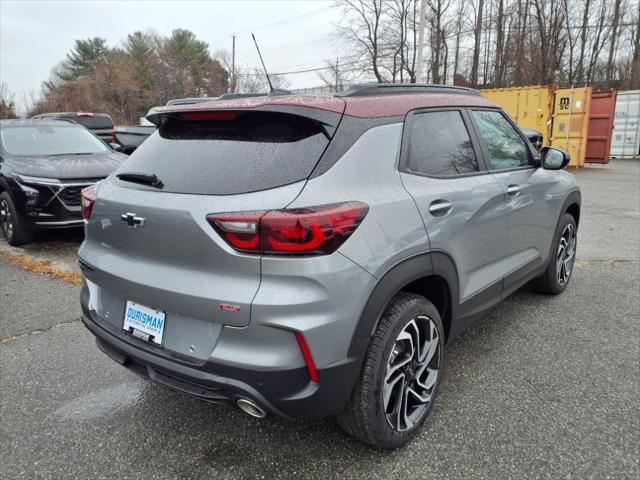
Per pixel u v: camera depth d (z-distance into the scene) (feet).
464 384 10.08
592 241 21.91
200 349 6.93
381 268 7.09
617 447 8.09
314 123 7.12
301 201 6.47
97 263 8.23
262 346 6.47
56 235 23.54
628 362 10.92
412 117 8.64
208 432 8.69
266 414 6.79
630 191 37.50
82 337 12.50
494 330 12.66
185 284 6.86
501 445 8.20
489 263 10.30
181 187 7.23
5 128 23.91
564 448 8.09
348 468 7.73
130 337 7.83
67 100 167.12
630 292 15.28
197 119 7.91
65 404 9.57
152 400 9.71
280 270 6.34
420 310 7.99
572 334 12.37
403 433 8.02
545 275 14.32
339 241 6.58
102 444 8.39
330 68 116.78
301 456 8.03
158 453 8.16
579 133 49.85
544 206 12.70
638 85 109.81
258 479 7.54
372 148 7.58
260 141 7.26
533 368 10.71
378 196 7.32
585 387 9.92
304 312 6.41
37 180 20.02
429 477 7.50
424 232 7.90
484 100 11.30
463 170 9.61
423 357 8.40
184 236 6.82
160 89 186.60
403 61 107.34
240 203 6.55
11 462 7.97
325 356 6.64
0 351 11.73
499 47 114.01
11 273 17.70
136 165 8.38
